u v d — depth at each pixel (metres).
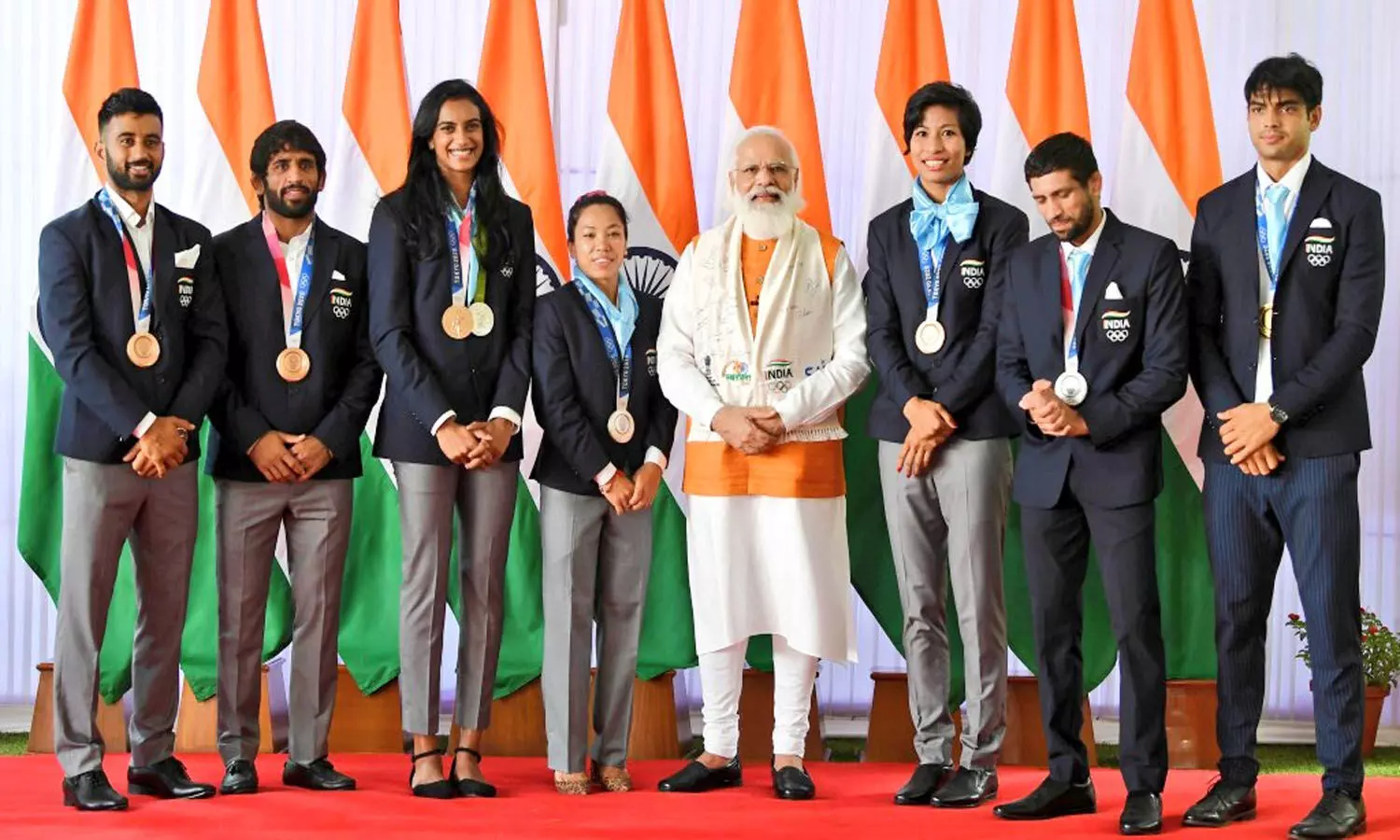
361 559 5.28
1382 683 5.28
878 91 5.31
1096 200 3.94
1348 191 3.76
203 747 5.18
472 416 4.27
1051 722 3.98
